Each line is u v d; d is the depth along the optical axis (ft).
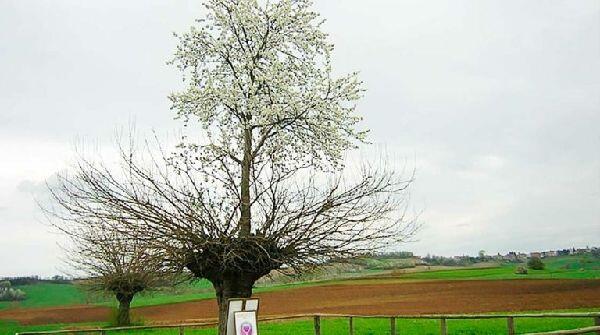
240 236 50.98
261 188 52.11
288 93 58.95
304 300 206.18
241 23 60.85
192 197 50.34
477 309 146.41
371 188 51.93
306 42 63.46
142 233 48.42
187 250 49.60
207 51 62.44
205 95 59.88
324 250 51.37
